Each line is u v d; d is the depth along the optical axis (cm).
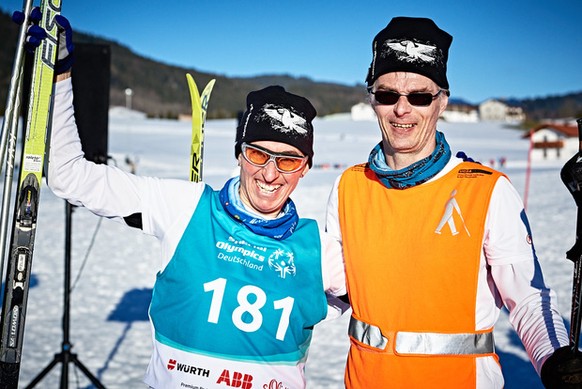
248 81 17025
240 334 175
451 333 177
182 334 175
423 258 179
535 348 161
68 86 183
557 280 662
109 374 420
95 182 181
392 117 184
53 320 536
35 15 175
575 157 157
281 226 186
